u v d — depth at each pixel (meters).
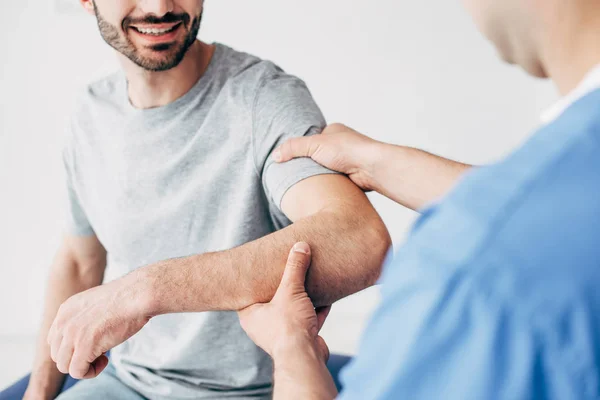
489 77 2.87
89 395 1.27
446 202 0.45
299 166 1.09
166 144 1.26
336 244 0.95
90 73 2.82
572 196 0.40
